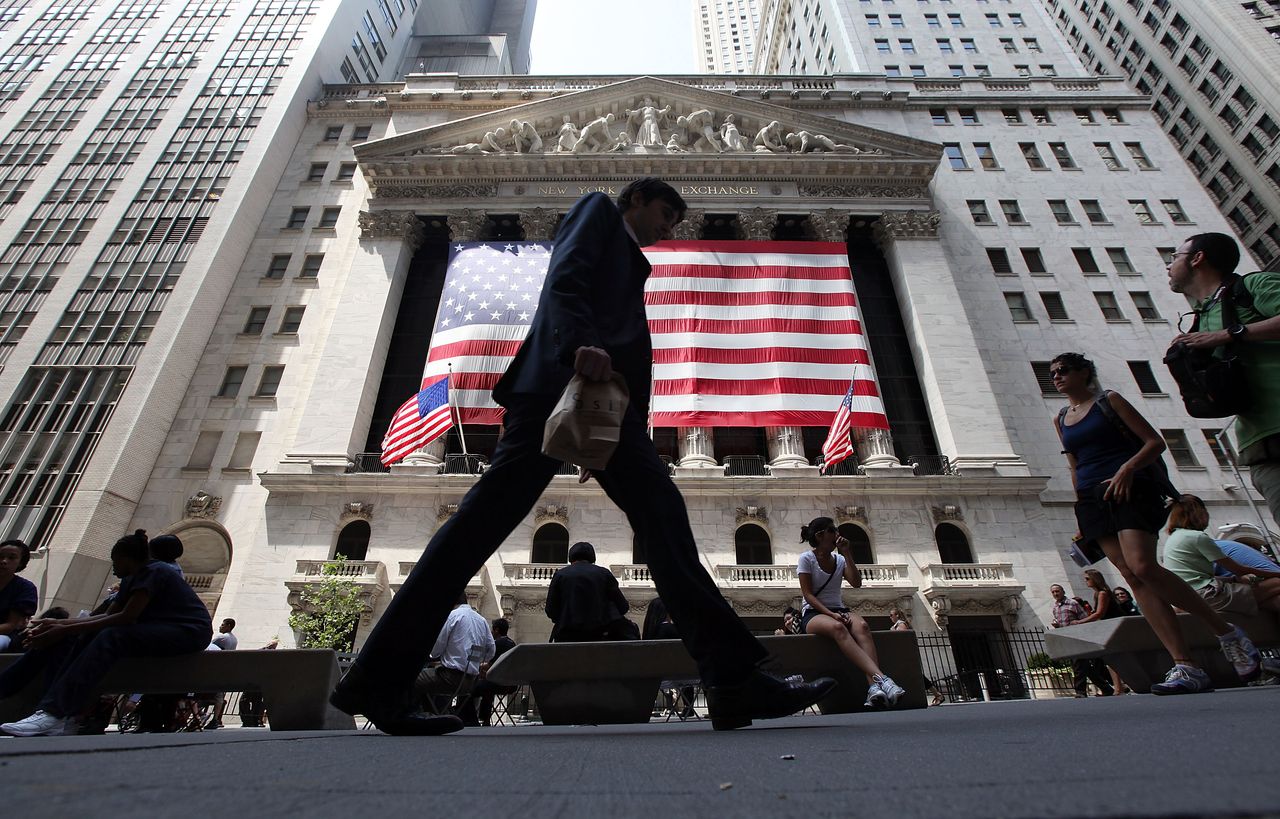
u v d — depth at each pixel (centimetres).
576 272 279
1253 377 379
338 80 4072
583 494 2278
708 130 3203
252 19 3991
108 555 2238
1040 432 2605
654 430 2564
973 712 402
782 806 91
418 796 103
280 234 3123
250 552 2169
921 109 3603
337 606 1945
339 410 2475
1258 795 71
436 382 2444
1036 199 3250
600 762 151
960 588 2053
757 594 2047
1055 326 2853
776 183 3134
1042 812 71
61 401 2491
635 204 351
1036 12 4669
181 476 2425
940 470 2481
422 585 272
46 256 2908
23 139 3372
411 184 3114
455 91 3619
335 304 2891
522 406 286
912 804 86
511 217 3072
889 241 3023
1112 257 3069
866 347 2634
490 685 877
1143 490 485
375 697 270
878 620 2097
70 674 438
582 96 3256
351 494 2284
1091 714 257
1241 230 4638
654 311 2623
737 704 279
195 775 117
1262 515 2367
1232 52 4456
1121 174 3347
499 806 96
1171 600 479
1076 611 1373
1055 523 2434
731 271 2761
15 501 2273
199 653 489
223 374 2681
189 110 3462
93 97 3581
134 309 2719
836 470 2438
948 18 4653
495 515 278
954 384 2588
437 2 6225
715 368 2512
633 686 532
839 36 4681
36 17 3991
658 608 823
